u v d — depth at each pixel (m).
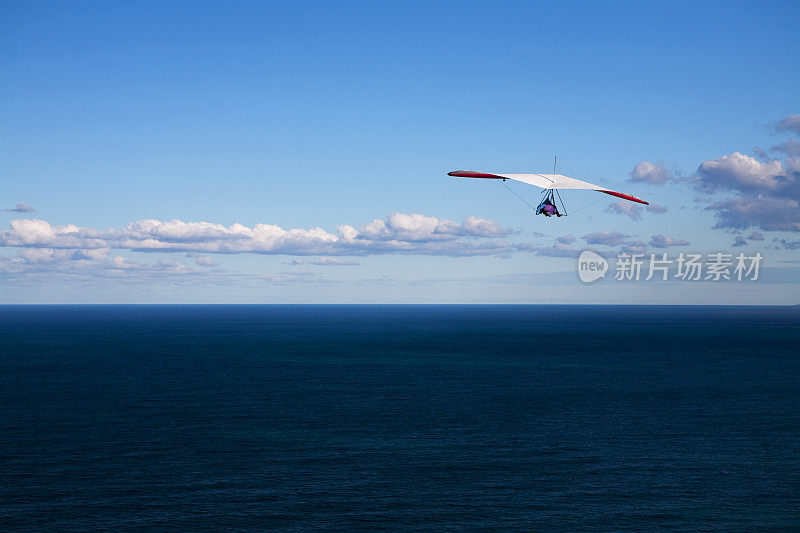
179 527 41.53
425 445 62.91
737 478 52.66
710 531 41.59
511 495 48.16
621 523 42.78
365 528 41.72
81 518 42.91
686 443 64.31
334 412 79.81
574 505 46.12
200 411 80.19
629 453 60.22
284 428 70.38
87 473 52.91
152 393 94.38
